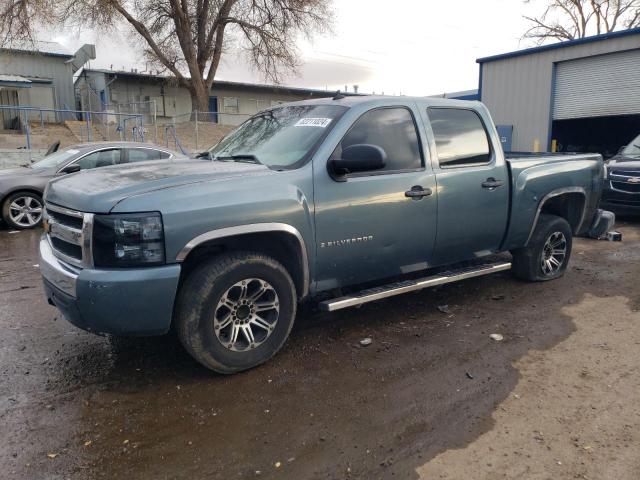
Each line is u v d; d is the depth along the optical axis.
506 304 5.16
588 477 2.61
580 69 17.73
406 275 5.07
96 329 3.22
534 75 18.95
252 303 3.63
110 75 33.44
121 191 3.25
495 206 4.96
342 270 4.05
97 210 3.16
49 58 32.88
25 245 8.13
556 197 5.84
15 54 30.42
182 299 3.37
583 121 20.66
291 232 3.62
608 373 3.71
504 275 6.17
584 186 5.81
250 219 3.44
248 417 3.13
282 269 3.70
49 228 3.77
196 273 3.41
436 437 2.95
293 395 3.39
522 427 3.04
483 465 2.71
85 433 2.96
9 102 30.89
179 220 3.21
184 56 30.16
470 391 3.46
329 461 2.74
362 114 4.15
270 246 3.86
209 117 30.91
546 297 5.38
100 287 3.09
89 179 3.69
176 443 2.88
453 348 4.12
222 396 3.37
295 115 4.48
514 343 4.23
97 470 2.65
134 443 2.87
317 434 2.97
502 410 3.23
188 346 3.40
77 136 25.03
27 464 2.69
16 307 5.08
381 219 4.12
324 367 3.78
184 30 29.36
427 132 4.52
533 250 5.64
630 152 10.91
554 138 19.89
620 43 16.34
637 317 4.82
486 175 4.86
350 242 3.99
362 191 4.00
